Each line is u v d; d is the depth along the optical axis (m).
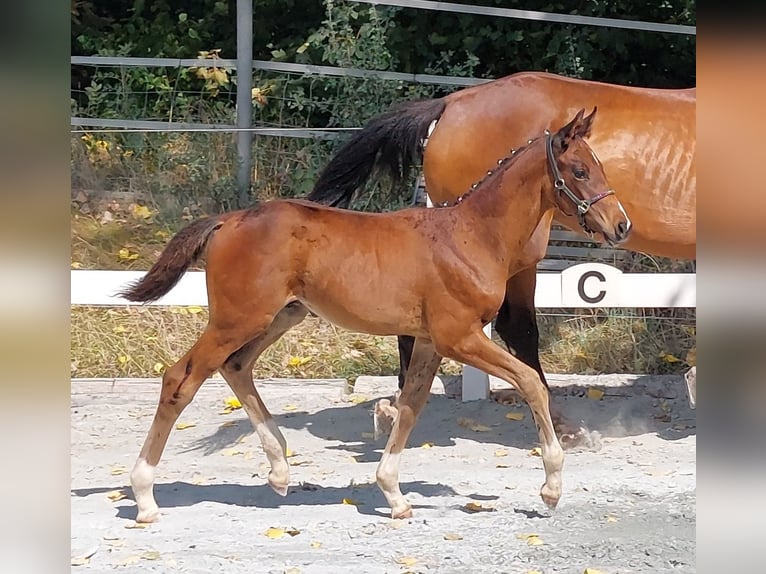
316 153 9.81
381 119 6.33
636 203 6.12
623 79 10.89
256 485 5.61
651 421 6.89
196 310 8.47
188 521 4.95
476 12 9.88
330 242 4.87
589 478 5.66
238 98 9.55
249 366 5.12
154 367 7.89
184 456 6.18
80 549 4.53
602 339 8.30
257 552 4.54
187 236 4.92
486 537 4.73
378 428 6.37
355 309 4.88
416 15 10.66
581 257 9.01
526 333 6.43
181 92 10.88
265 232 4.82
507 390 7.27
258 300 4.80
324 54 10.05
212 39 11.59
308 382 7.60
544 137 4.88
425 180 6.37
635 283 6.82
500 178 4.89
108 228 9.24
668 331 8.38
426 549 4.57
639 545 4.61
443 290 4.82
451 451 6.23
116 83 11.45
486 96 6.23
